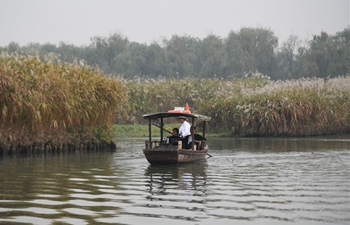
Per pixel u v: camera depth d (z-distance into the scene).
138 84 71.44
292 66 130.50
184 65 133.75
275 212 17.94
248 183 24.16
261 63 130.75
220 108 61.28
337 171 28.28
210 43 132.88
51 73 38.62
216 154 38.38
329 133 62.06
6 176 26.41
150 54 140.12
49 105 37.22
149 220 16.88
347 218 17.14
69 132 41.56
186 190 22.22
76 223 16.47
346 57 118.56
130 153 39.69
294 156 36.59
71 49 145.25
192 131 33.31
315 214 17.66
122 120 69.69
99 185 23.56
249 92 63.06
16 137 37.50
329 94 63.25
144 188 22.77
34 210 18.16
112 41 140.75
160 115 33.25
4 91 35.19
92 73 43.03
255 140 53.19
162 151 31.05
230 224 16.41
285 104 58.22
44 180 25.03
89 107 40.66
